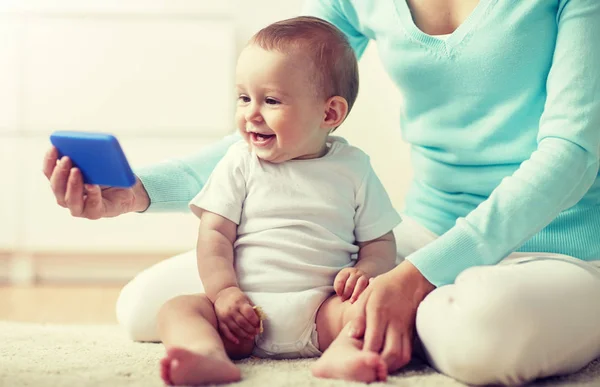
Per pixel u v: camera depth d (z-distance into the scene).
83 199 1.21
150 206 1.37
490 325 1.03
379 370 1.02
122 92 2.93
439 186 1.46
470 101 1.36
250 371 1.11
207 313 1.18
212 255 1.25
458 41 1.34
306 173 1.31
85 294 2.68
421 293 1.15
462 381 1.07
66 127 2.93
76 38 2.91
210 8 3.13
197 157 1.45
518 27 1.30
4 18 2.90
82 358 1.22
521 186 1.16
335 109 1.33
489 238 1.16
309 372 1.10
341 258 1.29
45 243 2.93
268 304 1.22
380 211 1.34
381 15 1.45
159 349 1.33
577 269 1.15
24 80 2.91
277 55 1.27
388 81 2.99
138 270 3.05
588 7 1.22
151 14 2.93
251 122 1.29
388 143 3.01
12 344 1.34
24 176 2.92
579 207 1.33
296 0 3.16
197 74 2.94
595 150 1.18
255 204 1.29
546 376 1.11
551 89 1.23
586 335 1.11
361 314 1.11
